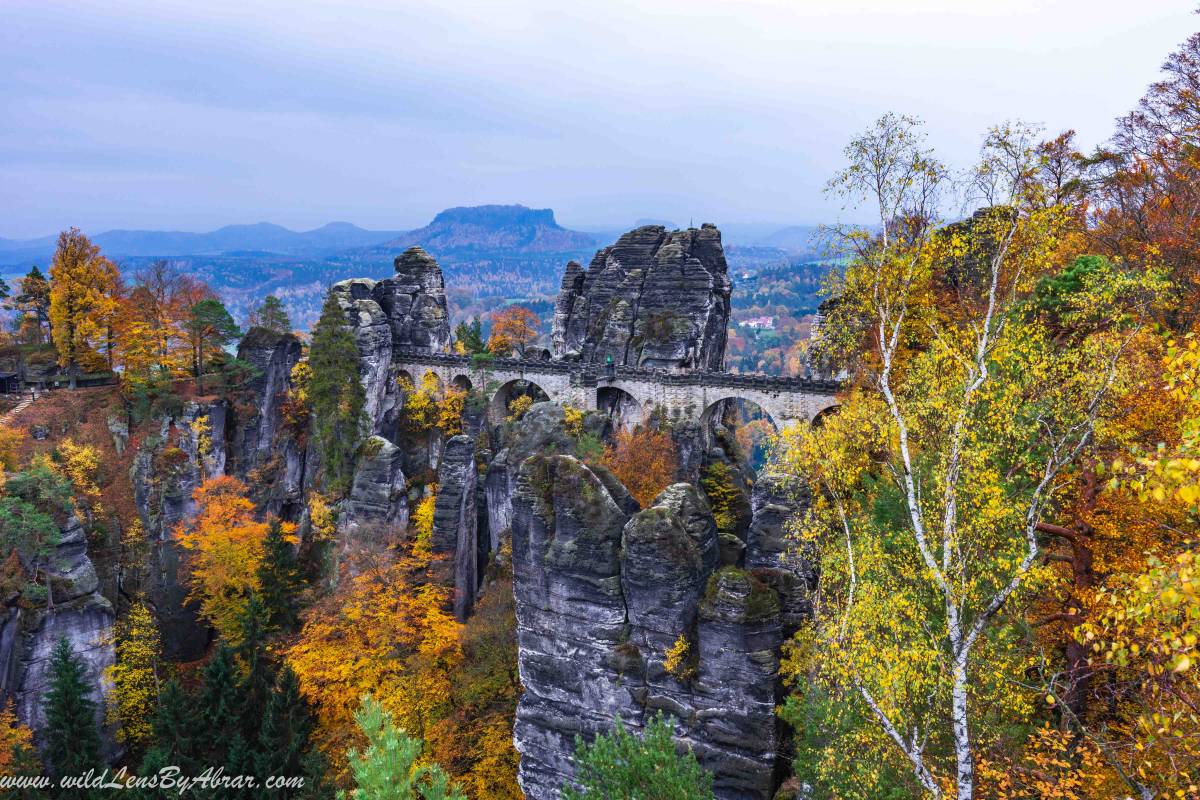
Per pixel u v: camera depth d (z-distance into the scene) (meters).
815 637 31.06
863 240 26.20
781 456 36.59
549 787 43.38
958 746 19.44
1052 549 30.70
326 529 75.00
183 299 91.38
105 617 61.34
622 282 90.25
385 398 89.50
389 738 19.39
